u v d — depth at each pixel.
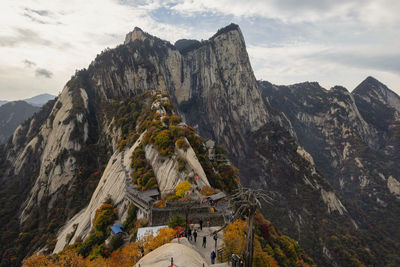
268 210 173.25
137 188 70.31
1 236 110.56
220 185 81.94
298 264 76.69
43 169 139.12
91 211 79.19
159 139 80.62
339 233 161.62
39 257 35.00
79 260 35.12
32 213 120.06
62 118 156.25
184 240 26.28
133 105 150.38
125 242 52.88
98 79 198.50
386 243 172.50
